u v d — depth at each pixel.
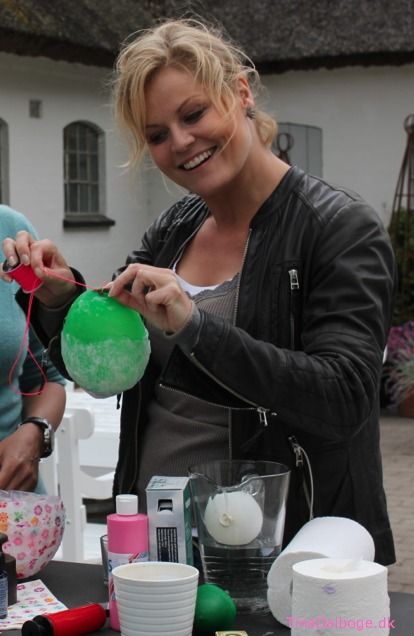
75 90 11.15
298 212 2.41
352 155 11.88
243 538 2.20
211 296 2.50
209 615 2.06
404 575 5.59
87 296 2.21
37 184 10.67
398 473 8.09
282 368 2.11
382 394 11.18
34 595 2.35
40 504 2.47
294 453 2.39
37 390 3.14
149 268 2.11
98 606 2.15
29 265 2.43
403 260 11.13
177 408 2.58
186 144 2.29
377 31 11.34
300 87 12.05
